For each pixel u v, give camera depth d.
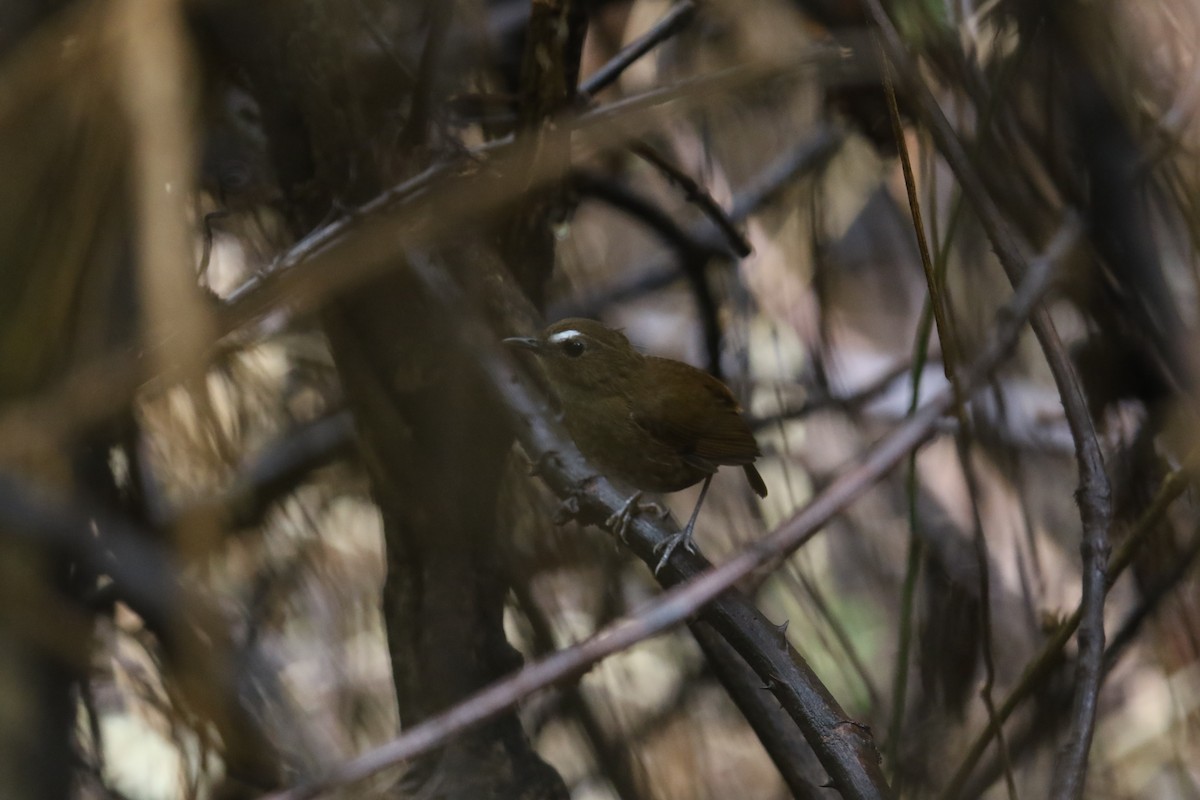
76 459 4.58
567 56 6.82
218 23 6.31
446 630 6.62
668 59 9.69
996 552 8.85
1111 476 6.96
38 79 3.77
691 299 12.73
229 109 7.65
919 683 8.12
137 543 4.17
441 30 6.41
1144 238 6.62
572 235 10.02
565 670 3.60
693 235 10.46
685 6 8.41
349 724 7.43
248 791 5.63
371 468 6.77
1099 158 6.61
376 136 6.78
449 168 6.28
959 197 5.96
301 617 7.72
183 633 3.81
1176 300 6.81
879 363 11.16
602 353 7.81
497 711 3.52
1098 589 4.56
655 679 8.59
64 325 3.86
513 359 7.08
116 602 5.57
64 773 4.58
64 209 3.81
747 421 9.87
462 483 6.61
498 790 6.39
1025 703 7.64
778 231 10.16
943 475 9.52
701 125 9.62
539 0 6.70
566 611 7.73
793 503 8.95
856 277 11.40
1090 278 6.73
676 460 8.00
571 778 8.12
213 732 3.97
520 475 7.50
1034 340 9.38
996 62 6.87
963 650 7.70
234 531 6.93
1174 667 7.00
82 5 4.13
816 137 9.67
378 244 5.43
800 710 4.67
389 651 6.84
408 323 6.48
